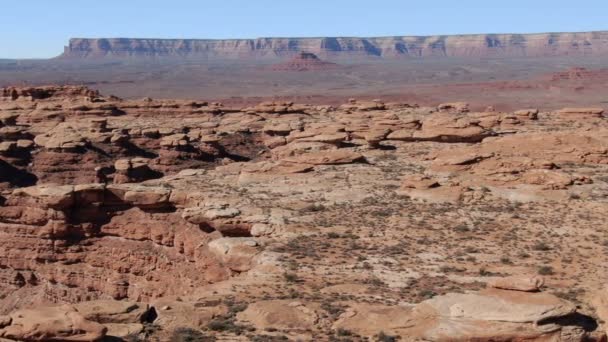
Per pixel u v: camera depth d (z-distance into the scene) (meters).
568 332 29.75
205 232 52.75
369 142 83.06
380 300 36.12
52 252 56.78
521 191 58.59
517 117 101.88
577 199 56.66
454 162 65.75
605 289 34.09
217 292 38.28
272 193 60.94
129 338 29.98
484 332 29.34
